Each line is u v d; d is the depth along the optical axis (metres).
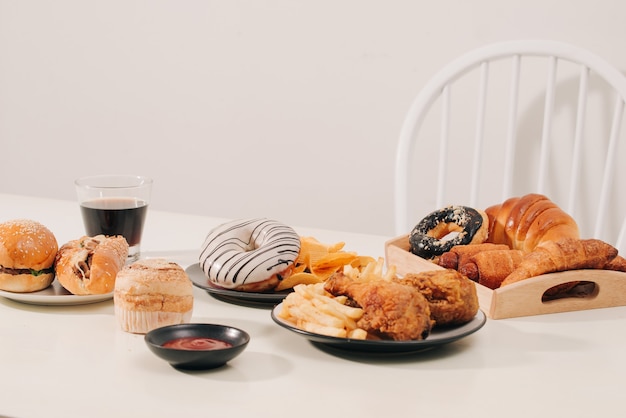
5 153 2.50
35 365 0.97
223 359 0.96
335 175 2.13
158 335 0.98
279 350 1.02
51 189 2.48
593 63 1.63
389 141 2.05
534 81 1.88
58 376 0.95
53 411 0.88
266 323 1.10
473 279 1.18
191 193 2.31
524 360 1.01
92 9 2.32
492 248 1.23
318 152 2.14
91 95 2.37
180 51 2.24
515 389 0.94
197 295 1.19
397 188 1.69
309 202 2.18
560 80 1.85
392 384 0.94
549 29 1.86
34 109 2.45
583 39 1.84
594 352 1.04
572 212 1.69
